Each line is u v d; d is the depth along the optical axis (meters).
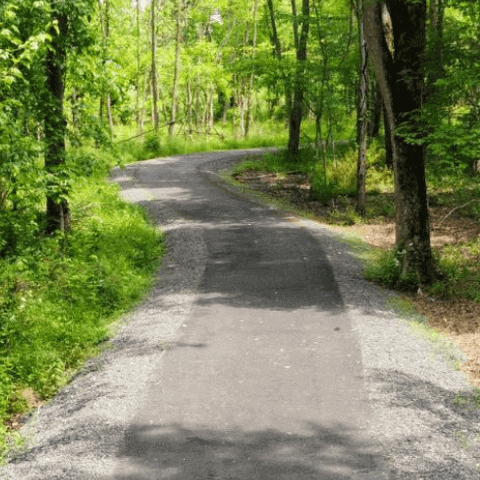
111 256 11.73
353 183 20.92
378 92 24.11
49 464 5.07
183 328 8.23
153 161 29.16
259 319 8.53
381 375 6.54
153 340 7.85
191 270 11.26
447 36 9.80
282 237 13.62
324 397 6.07
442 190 18.95
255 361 7.05
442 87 9.49
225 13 41.56
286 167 25.73
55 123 10.92
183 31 39.62
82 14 10.42
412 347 7.41
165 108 46.84
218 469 4.85
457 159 10.00
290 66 18.25
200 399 6.11
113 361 7.32
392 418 5.60
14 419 6.29
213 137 41.00
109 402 6.12
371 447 5.11
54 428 5.82
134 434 5.45
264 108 52.78
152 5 35.47
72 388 6.77
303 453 5.05
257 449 5.14
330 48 17.77
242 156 31.38
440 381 6.45
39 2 8.30
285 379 6.53
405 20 9.49
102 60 11.30
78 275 9.95
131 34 38.75
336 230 14.86
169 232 14.35
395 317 8.59
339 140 30.89
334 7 20.66
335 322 8.31
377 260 11.77
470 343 7.70
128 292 10.01
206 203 18.08
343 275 10.68
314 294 9.62
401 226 10.36
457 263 11.82
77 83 11.75
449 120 9.94
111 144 11.41
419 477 4.65
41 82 9.93
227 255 12.20
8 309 8.44
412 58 9.62
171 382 6.53
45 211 13.55
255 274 10.83
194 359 7.16
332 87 18.58
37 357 7.40
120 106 34.16
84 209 15.30
